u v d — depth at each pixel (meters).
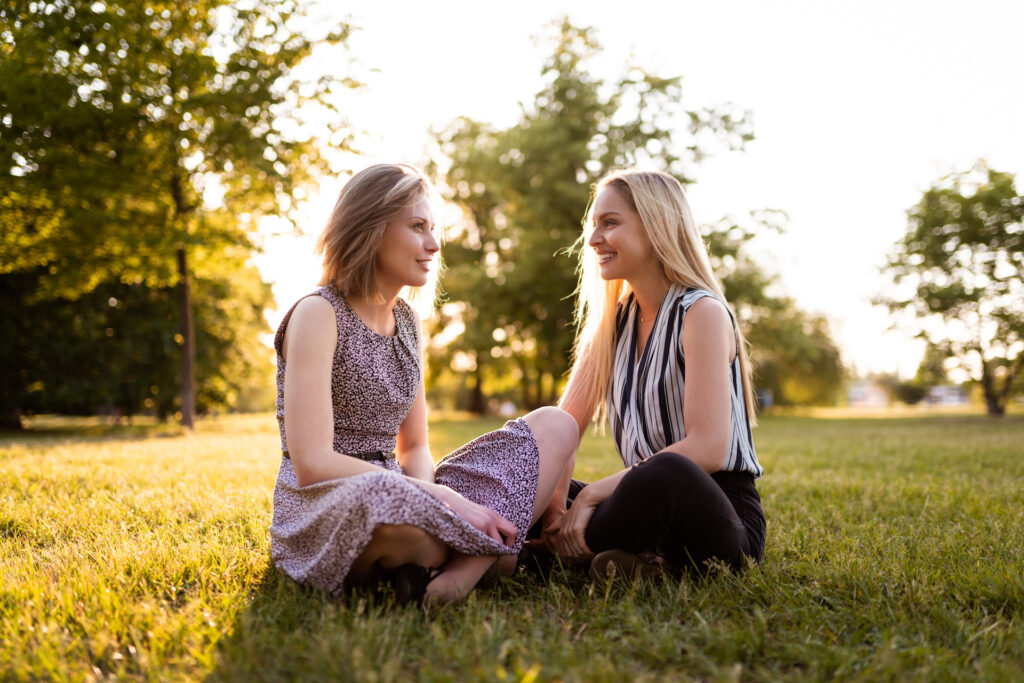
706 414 2.09
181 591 2.03
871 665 1.50
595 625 1.78
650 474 1.94
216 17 11.11
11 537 2.85
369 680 1.34
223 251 12.38
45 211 10.73
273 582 2.06
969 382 23.91
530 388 30.61
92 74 10.41
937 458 6.60
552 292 20.72
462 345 21.70
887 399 65.56
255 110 10.94
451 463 2.19
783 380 42.81
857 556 2.41
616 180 2.37
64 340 15.77
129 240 11.10
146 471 4.90
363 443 2.13
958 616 1.81
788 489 4.43
